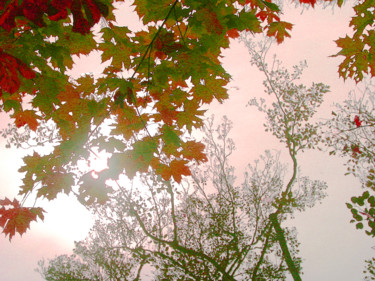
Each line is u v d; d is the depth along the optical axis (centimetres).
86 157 237
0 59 195
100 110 242
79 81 239
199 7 198
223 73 241
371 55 212
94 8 148
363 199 427
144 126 245
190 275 1354
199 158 258
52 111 249
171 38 217
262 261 1433
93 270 1479
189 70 231
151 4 207
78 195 232
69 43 238
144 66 241
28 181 240
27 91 239
